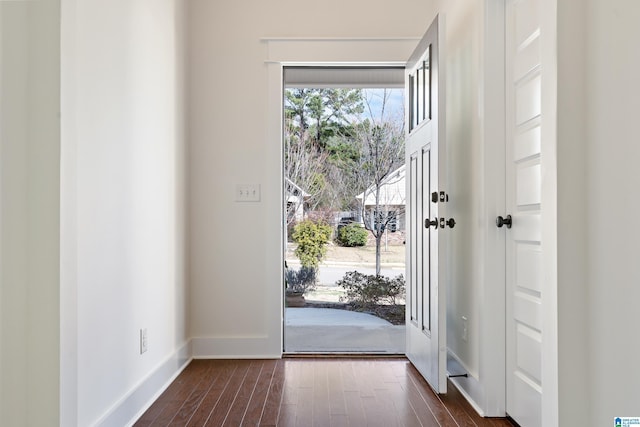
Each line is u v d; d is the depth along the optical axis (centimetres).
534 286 223
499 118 259
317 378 314
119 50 235
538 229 221
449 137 330
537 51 219
